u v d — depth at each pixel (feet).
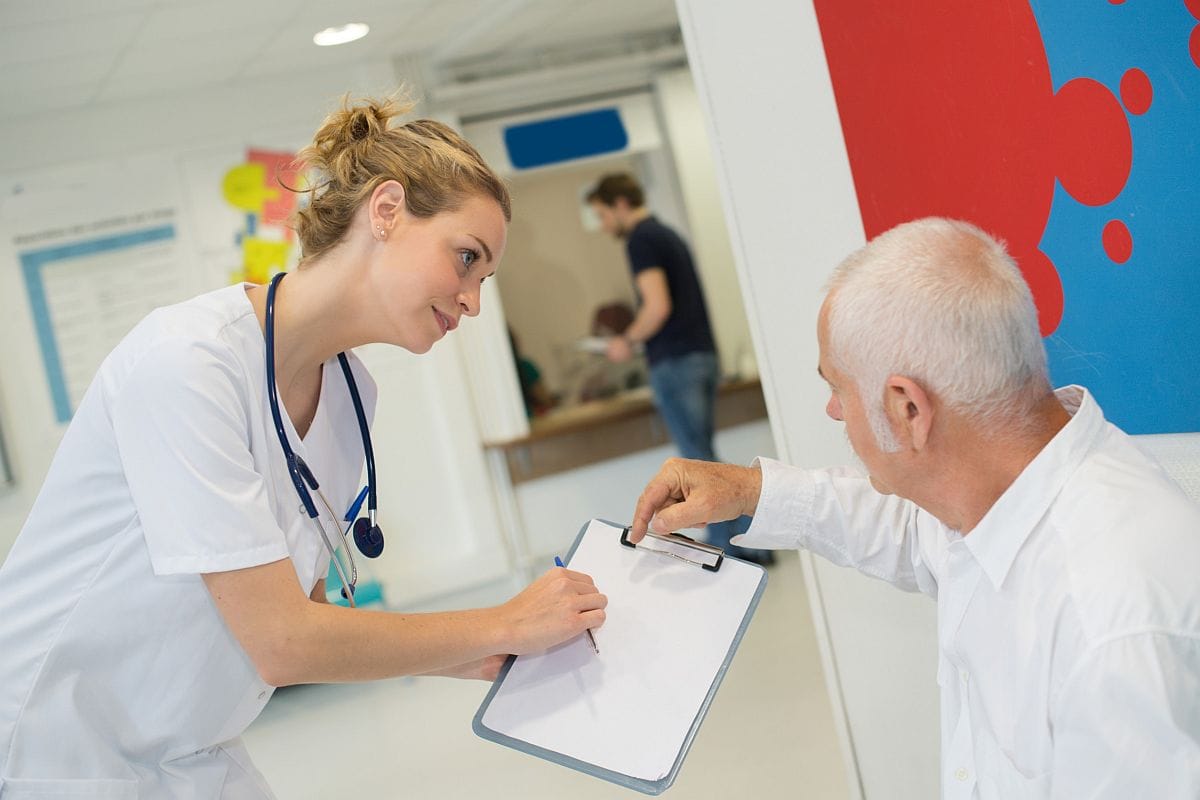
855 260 3.83
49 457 15.72
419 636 4.25
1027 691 3.60
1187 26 4.25
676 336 16.63
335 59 16.39
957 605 4.00
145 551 4.33
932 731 6.47
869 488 5.15
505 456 17.67
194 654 4.47
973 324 3.51
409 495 17.17
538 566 18.02
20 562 4.46
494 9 15.35
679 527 4.88
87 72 14.03
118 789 4.45
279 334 4.58
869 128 5.77
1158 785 3.09
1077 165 4.76
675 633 4.65
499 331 17.74
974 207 5.30
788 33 6.16
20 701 4.37
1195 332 4.39
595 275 21.68
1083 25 4.65
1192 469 4.59
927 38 5.32
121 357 4.21
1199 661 3.15
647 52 18.74
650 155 20.02
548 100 18.58
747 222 6.85
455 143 4.65
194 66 14.90
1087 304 4.90
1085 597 3.34
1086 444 3.63
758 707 11.88
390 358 17.12
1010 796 3.90
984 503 3.78
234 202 16.44
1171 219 4.41
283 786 12.28
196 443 4.02
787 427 6.97
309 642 4.09
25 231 15.61
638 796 10.19
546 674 4.70
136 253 16.06
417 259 4.46
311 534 4.83
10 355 15.55
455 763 11.90
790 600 15.58
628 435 18.33
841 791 9.47
